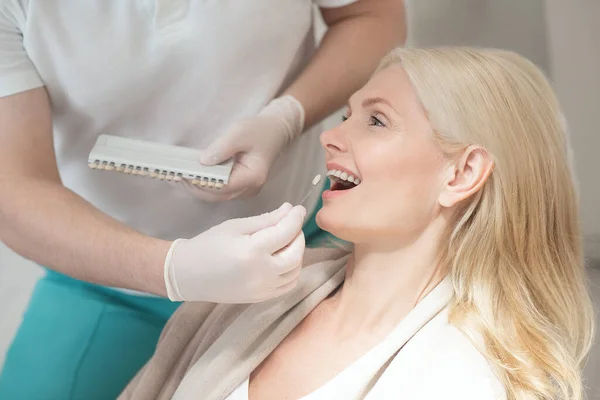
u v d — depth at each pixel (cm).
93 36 122
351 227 105
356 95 112
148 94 130
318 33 217
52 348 151
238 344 109
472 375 96
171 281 105
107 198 144
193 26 124
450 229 108
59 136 137
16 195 114
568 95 175
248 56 130
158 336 156
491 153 104
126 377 150
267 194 145
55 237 112
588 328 118
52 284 160
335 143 109
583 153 169
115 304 157
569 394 111
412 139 105
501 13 201
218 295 103
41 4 118
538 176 108
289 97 134
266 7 127
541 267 111
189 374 111
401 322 104
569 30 182
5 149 118
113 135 134
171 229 148
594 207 163
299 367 107
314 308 114
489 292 106
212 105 134
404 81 107
